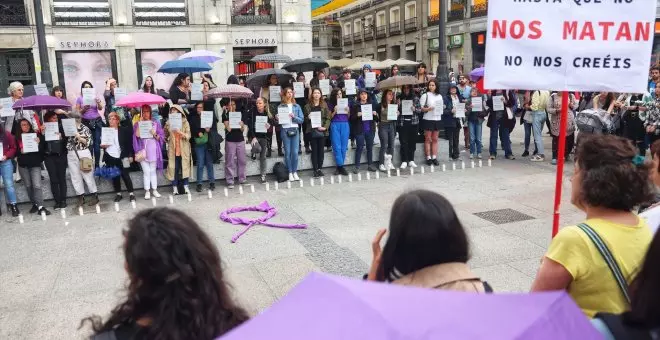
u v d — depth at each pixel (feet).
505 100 38.65
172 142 30.60
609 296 7.14
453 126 38.55
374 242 7.50
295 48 86.94
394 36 141.69
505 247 20.16
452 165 37.19
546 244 20.40
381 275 7.21
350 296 4.33
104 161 29.48
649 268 5.07
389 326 3.87
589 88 12.24
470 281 6.61
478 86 39.11
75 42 77.36
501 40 12.35
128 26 79.15
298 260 19.53
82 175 29.35
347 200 28.53
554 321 4.02
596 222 7.45
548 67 12.30
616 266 7.11
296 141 33.81
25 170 27.55
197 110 31.40
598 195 7.39
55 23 76.54
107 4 78.23
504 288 16.53
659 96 29.53
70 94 78.33
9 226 25.88
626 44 12.00
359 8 161.27
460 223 6.82
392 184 32.22
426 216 6.56
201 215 26.43
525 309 4.11
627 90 12.16
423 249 6.55
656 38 91.97
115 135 29.17
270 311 4.47
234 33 83.76
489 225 23.00
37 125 29.04
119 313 5.97
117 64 79.66
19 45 75.72
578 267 7.22
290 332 4.06
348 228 23.43
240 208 26.84
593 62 12.12
